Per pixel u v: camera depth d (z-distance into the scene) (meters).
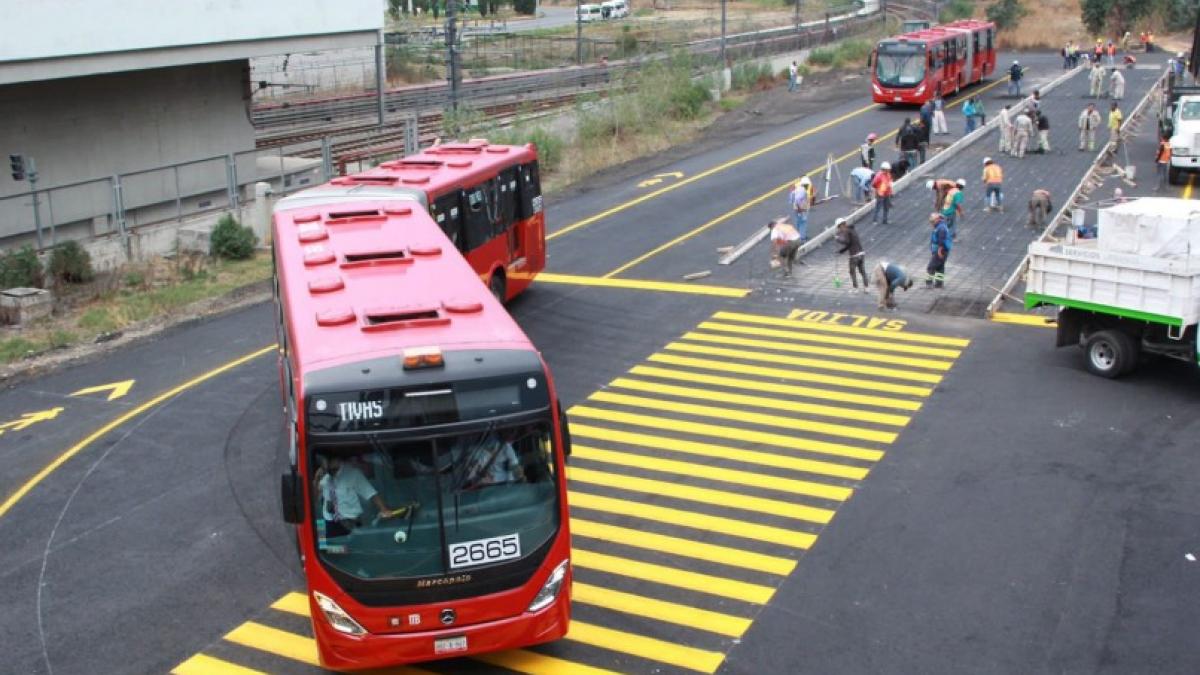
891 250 27.97
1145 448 16.36
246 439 17.45
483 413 10.17
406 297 12.13
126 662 11.53
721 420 17.77
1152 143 41.16
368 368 10.13
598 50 75.31
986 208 31.78
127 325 23.73
